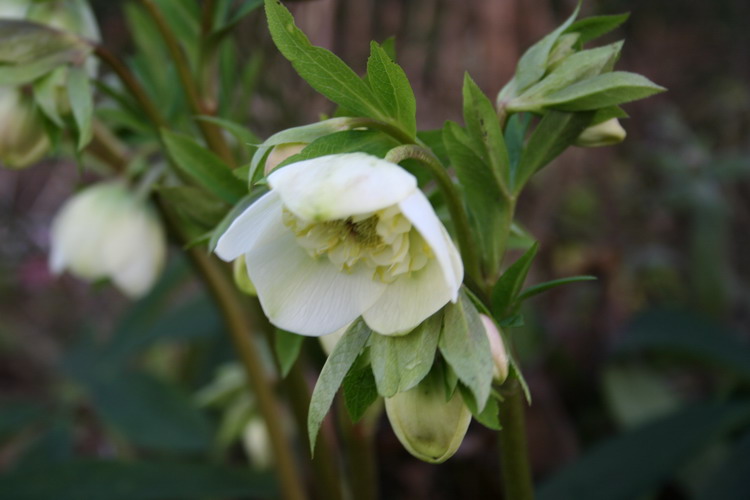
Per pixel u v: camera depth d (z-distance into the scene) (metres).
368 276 0.36
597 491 0.58
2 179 1.10
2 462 0.82
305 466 0.59
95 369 0.72
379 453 0.71
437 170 0.36
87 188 0.53
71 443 0.70
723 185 1.05
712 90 1.13
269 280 0.36
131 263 0.52
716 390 0.81
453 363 0.35
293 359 0.43
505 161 0.39
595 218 0.93
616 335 0.76
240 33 0.69
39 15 0.48
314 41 0.70
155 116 0.47
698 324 0.73
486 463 0.68
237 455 0.75
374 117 0.37
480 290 0.37
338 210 0.33
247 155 0.46
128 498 0.56
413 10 0.89
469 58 0.88
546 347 0.78
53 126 0.46
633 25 1.09
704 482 0.64
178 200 0.43
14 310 1.04
